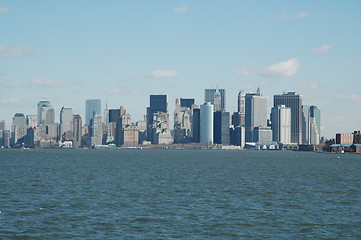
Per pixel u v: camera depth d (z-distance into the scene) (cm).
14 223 8925
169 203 11438
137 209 10494
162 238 7850
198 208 10688
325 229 8556
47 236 7975
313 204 11438
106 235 8044
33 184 15962
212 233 8212
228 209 10588
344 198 12619
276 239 7850
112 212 10094
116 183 16450
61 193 13350
